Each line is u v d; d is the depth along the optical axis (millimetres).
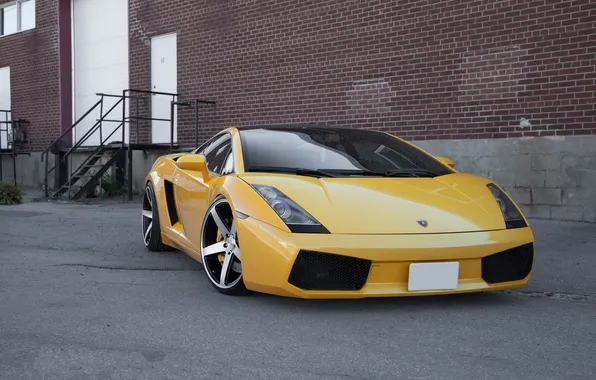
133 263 4898
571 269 4609
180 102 10875
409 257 3166
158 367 2533
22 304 3551
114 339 2898
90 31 13648
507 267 3420
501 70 7375
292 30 9594
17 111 15062
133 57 12375
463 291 3275
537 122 7098
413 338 2920
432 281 3211
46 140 14359
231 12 10492
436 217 3365
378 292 3180
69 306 3510
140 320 3219
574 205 6844
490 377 2432
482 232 3344
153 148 11188
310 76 9383
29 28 14805
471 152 7625
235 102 10500
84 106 13891
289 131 4492
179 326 3109
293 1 9555
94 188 11398
